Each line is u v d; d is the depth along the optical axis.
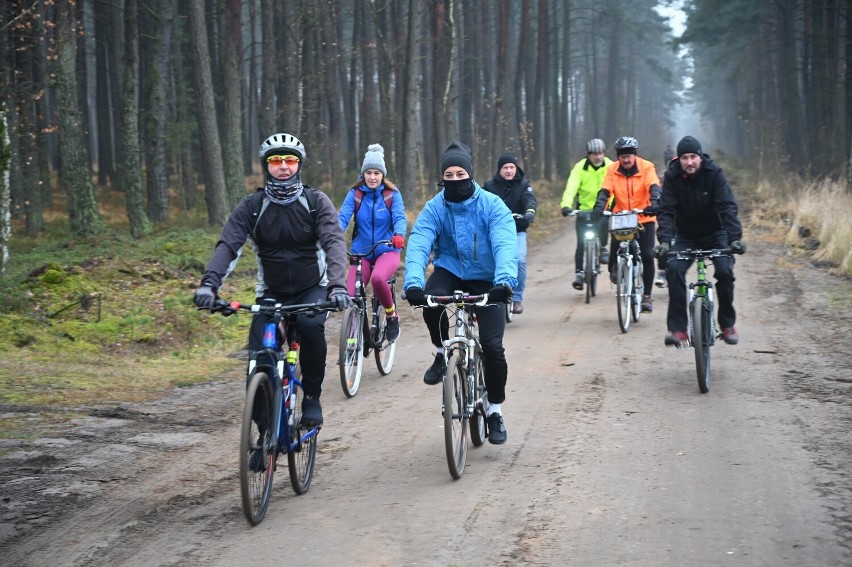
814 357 10.78
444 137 37.72
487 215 7.23
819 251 19.39
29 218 30.28
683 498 6.24
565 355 11.52
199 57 27.20
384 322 11.02
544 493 6.49
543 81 60.06
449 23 34.94
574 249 24.97
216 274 6.32
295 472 6.63
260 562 5.48
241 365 11.88
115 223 33.00
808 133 49.72
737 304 14.69
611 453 7.39
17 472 7.29
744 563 5.14
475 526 5.91
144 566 5.46
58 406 9.41
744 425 8.05
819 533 5.50
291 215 6.59
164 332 13.64
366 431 8.50
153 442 8.16
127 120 26.80
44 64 29.31
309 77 37.34
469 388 7.23
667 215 10.08
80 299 14.45
